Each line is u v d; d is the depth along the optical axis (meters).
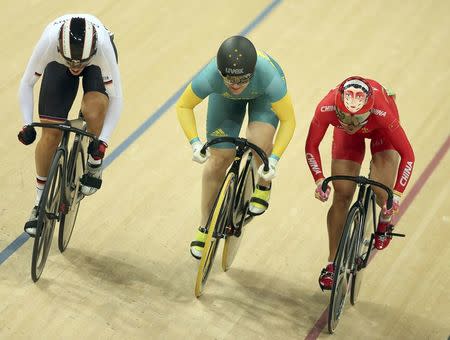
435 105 19.42
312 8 22.56
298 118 18.73
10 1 21.66
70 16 13.02
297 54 20.80
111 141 17.62
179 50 20.59
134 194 16.33
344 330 13.91
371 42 21.42
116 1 22.20
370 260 15.34
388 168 13.22
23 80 13.11
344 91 11.90
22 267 14.32
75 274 14.34
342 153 13.32
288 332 13.76
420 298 14.65
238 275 14.84
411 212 16.42
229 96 13.04
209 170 13.64
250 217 14.88
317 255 15.45
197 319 13.76
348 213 12.80
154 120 18.34
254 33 21.45
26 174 16.48
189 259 15.05
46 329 13.16
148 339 13.25
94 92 13.34
